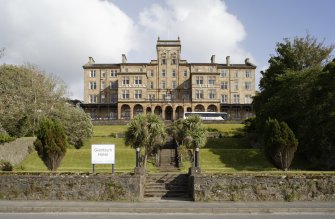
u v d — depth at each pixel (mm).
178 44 101625
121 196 18781
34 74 52656
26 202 17766
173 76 101000
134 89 95062
